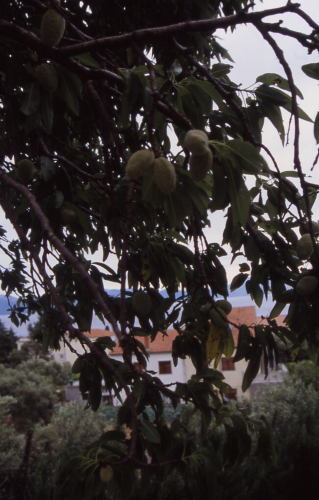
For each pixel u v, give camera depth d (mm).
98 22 3463
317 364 2314
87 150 3846
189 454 2395
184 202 1706
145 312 1831
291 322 2256
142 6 3270
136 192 2385
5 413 8125
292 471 5543
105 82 2111
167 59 1870
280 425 7371
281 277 2506
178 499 4309
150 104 1520
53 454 5164
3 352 37312
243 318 23828
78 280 2580
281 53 1505
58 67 1919
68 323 1324
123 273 1320
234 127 2027
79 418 6891
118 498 2027
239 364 24141
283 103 1965
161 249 2598
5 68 1971
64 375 27234
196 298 2473
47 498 4039
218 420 2406
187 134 1371
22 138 2576
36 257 1559
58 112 2916
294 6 1408
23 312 5535
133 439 1212
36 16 2934
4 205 1747
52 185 2330
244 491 4746
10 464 4828
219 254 2783
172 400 2395
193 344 2705
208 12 3393
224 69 2188
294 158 1621
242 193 1603
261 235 2652
